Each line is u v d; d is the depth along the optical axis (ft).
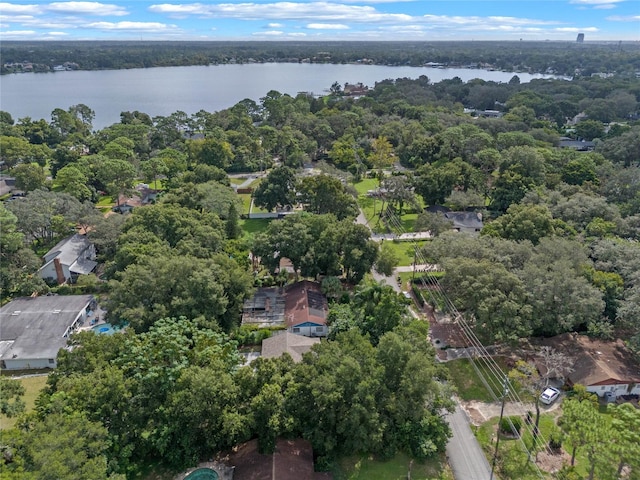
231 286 179.63
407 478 122.42
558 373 147.64
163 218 215.51
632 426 110.01
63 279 221.46
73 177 296.30
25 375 164.25
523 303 167.12
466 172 320.50
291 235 211.20
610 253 194.90
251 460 119.44
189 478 115.96
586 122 478.59
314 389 116.57
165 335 129.49
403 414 124.06
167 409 116.37
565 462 126.93
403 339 135.33
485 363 167.02
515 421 138.10
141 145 429.79
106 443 108.06
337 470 123.03
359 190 364.58
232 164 421.18
